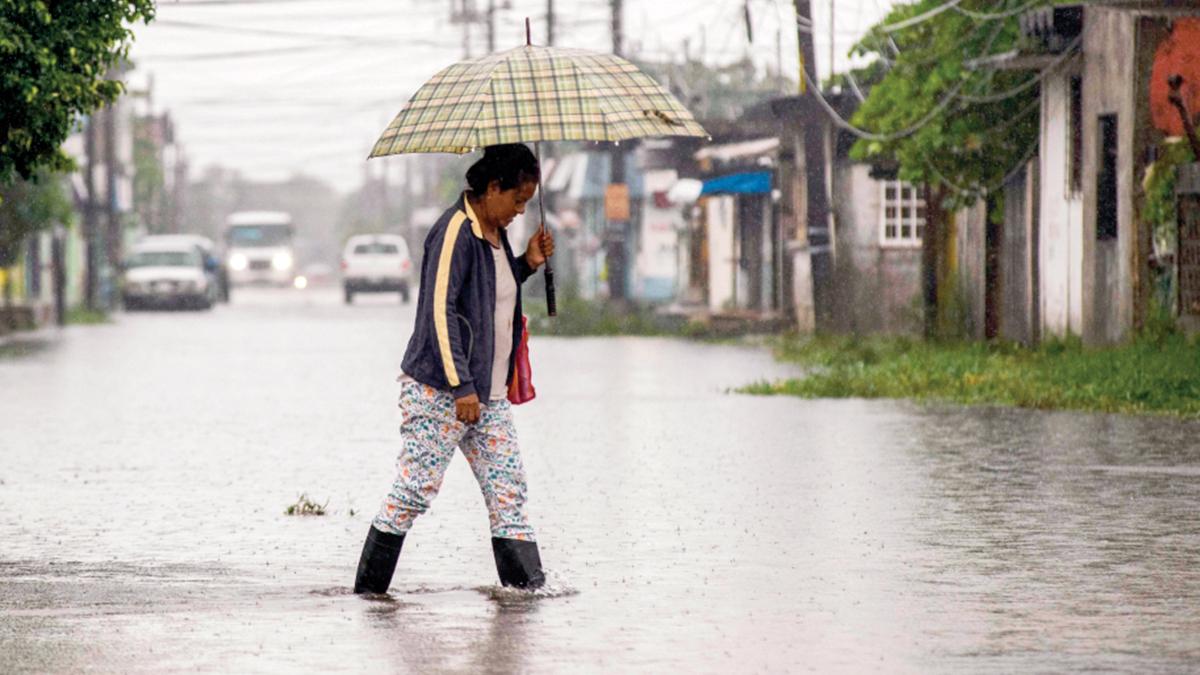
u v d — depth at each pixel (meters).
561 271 168.25
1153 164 55.06
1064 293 62.38
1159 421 42.31
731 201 109.50
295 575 22.34
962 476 32.44
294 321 117.75
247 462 36.16
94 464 35.81
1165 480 31.52
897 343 70.00
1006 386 50.19
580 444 38.97
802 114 86.62
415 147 20.17
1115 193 57.75
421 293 20.16
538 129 19.91
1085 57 58.88
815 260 82.44
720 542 24.86
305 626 18.81
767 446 38.16
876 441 38.81
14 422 45.44
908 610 19.67
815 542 24.81
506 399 20.84
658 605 20.05
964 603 20.09
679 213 128.38
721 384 58.44
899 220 84.44
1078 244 61.25
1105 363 50.66
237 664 16.98
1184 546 24.23
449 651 17.55
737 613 19.55
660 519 27.23
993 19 65.69
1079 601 20.19
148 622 19.05
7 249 103.69
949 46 66.69
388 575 20.81
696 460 35.62
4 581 21.86
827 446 38.00
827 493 30.27
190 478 33.41
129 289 138.50
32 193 102.75
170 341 90.81
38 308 108.88
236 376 63.75
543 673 16.61
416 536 25.55
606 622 19.03
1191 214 52.94
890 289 84.50
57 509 28.94
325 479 33.22
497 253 20.22
